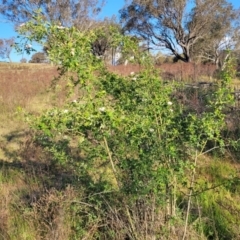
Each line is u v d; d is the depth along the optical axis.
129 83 3.45
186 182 3.44
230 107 6.73
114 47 3.65
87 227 3.68
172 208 3.42
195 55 39.44
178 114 3.60
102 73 3.53
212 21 37.78
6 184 5.18
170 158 3.32
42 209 3.98
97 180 3.95
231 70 3.64
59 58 3.08
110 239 3.54
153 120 3.32
